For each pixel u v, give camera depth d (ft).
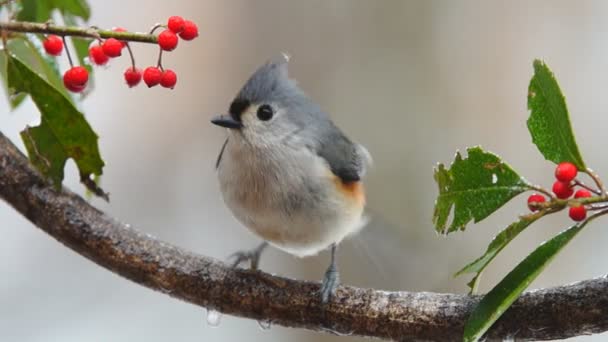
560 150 13.42
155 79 14.71
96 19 46.09
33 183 16.96
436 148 40.09
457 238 36.47
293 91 22.52
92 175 17.42
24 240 39.06
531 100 13.47
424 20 41.83
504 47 42.24
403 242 30.09
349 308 16.75
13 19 16.19
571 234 13.17
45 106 14.84
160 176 43.37
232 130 21.71
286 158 21.42
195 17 45.55
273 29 43.29
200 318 37.96
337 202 21.81
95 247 16.98
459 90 41.34
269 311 17.21
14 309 36.83
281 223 21.71
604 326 14.82
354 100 40.91
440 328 15.96
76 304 37.68
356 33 41.91
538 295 15.25
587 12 42.78
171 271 17.17
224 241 41.19
